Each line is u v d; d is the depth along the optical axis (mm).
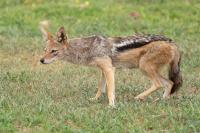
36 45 28375
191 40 29516
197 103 19469
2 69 24875
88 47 20781
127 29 31625
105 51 20641
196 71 24922
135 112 18766
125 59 20719
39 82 22766
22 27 31844
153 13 34406
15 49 27891
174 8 34906
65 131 17141
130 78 23547
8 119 17938
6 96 20594
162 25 32156
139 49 20578
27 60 26625
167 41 20641
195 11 34594
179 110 18953
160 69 20641
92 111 19078
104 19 32875
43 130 17359
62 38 20781
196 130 17016
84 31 30734
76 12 34125
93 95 21281
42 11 34281
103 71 20625
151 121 17938
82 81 22859
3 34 30688
